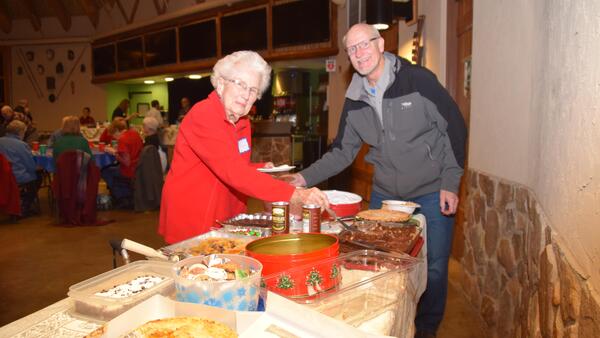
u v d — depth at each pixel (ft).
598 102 3.76
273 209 5.03
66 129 18.61
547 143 5.60
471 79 10.38
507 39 7.95
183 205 5.82
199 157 5.65
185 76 37.50
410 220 6.04
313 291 3.45
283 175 7.55
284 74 35.19
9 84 46.88
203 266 3.22
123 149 20.95
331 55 25.31
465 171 11.87
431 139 7.62
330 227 5.74
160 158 20.85
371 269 4.01
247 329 2.68
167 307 2.73
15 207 18.47
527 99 6.98
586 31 4.12
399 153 7.67
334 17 24.48
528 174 6.85
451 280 11.64
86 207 18.19
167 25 35.42
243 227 5.56
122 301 3.14
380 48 7.41
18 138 19.67
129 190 22.06
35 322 3.16
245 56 5.34
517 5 7.45
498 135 8.52
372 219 5.77
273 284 3.42
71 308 3.34
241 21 29.53
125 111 35.86
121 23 41.09
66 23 44.45
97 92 44.70
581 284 4.11
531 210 6.53
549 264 5.17
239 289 2.94
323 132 34.22
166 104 44.29
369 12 12.51
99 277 3.54
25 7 44.04
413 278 4.65
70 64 45.24
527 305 6.48
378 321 3.18
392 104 7.51
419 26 13.82
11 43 46.03
